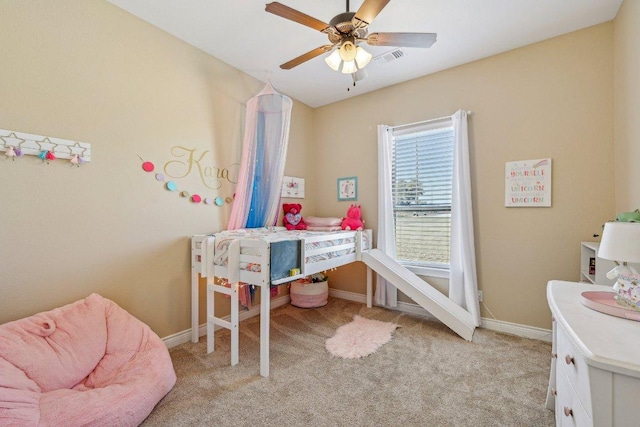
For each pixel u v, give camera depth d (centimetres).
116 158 218
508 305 278
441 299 292
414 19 230
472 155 294
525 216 269
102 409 142
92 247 206
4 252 171
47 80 185
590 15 227
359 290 381
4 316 171
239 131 311
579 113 246
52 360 161
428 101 321
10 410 128
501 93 279
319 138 415
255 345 253
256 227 312
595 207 240
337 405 173
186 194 263
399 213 353
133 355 186
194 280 257
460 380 199
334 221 353
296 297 355
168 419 161
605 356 87
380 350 243
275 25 240
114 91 216
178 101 257
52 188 188
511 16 227
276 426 156
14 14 173
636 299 119
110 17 214
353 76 263
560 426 132
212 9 221
